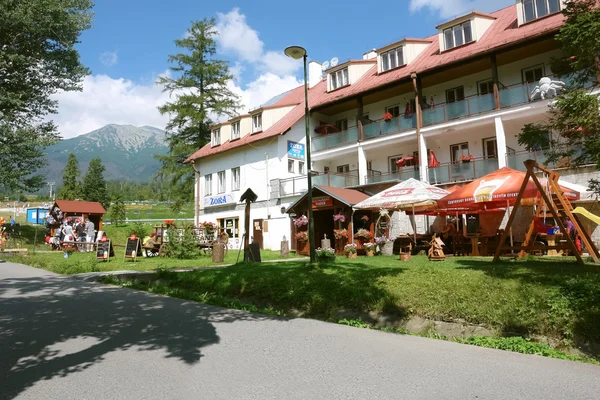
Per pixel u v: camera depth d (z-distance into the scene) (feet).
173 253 62.90
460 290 23.24
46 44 75.05
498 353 17.02
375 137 81.46
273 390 12.80
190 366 15.11
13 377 14.02
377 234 65.16
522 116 62.13
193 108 121.60
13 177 81.66
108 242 58.54
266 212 94.07
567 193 39.09
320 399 12.09
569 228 43.80
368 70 94.43
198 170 116.47
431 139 77.30
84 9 74.74
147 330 20.66
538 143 30.53
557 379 13.76
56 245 83.66
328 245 61.11
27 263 57.52
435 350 17.43
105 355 16.43
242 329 21.16
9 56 68.28
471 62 68.54
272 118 98.68
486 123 65.87
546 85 58.59
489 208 51.93
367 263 40.42
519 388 12.91
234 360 15.83
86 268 47.24
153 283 39.01
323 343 18.48
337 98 85.92
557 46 63.16
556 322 18.63
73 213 95.50
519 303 20.43
